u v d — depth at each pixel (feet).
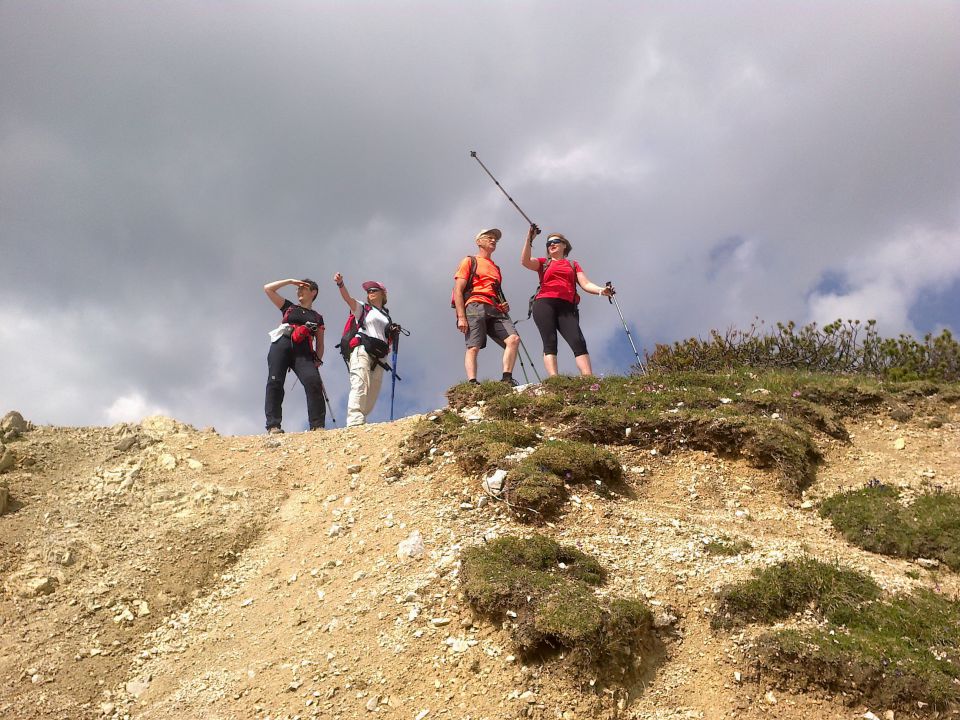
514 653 20.21
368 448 32.55
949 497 26.40
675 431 30.71
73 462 32.91
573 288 38.14
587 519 26.02
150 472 32.22
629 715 19.07
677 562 23.79
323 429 36.22
